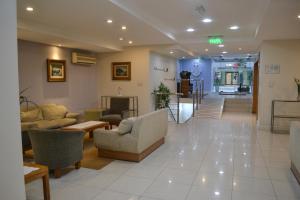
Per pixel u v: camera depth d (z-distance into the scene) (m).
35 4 3.74
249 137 5.84
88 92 8.25
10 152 1.71
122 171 3.70
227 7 4.26
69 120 6.01
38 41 6.07
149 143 4.42
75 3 3.70
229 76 16.59
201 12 4.33
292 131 3.62
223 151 4.72
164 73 9.84
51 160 3.37
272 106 6.45
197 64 14.88
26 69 5.92
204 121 8.02
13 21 1.67
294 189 3.10
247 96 13.02
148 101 8.16
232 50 9.03
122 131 4.05
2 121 1.64
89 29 5.52
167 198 2.88
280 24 4.69
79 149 3.71
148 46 8.02
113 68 8.53
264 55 6.60
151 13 4.68
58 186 3.19
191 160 4.19
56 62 6.78
